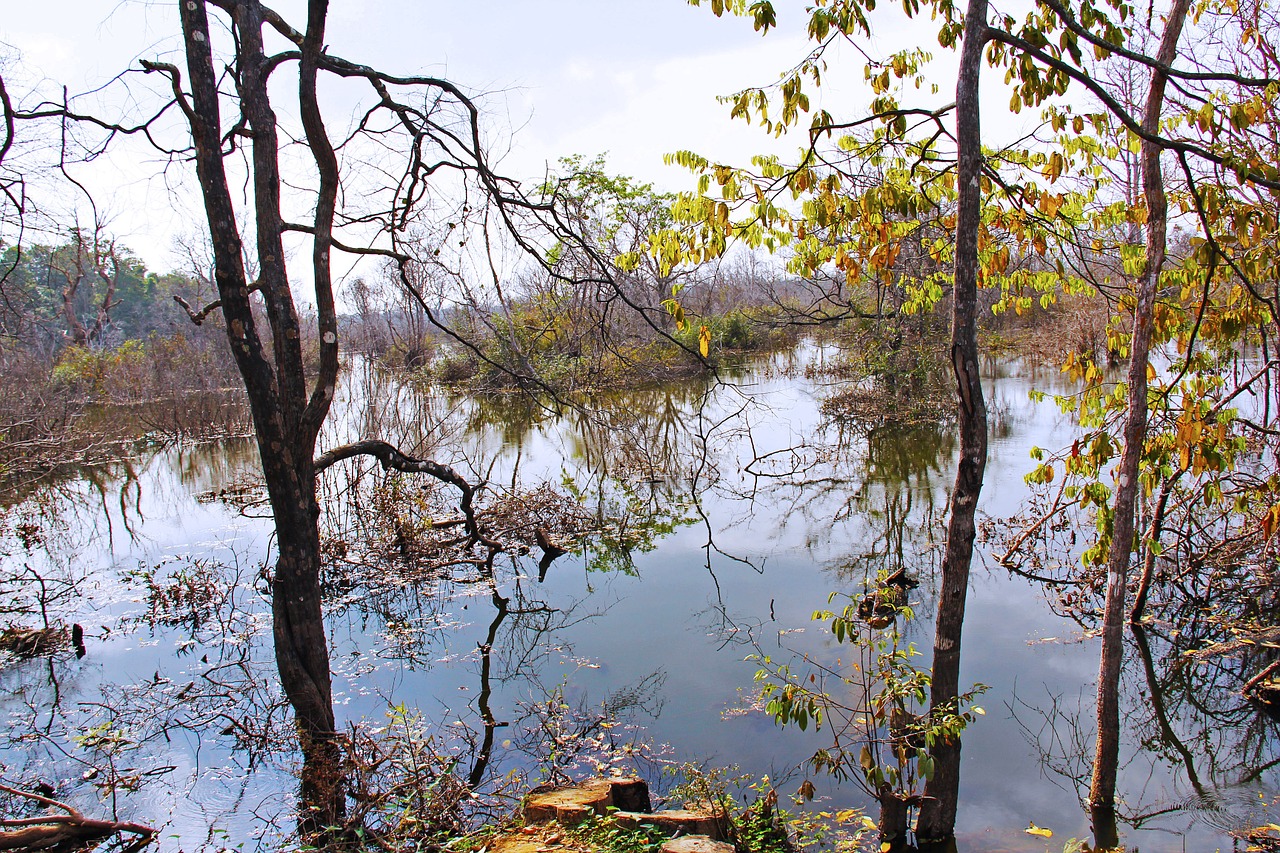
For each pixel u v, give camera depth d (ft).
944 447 55.77
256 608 32.55
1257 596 26.91
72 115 19.69
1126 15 17.62
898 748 16.07
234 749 21.68
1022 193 17.60
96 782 20.11
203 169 18.26
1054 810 17.76
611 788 17.51
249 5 19.38
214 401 79.77
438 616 31.76
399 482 39.88
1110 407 18.65
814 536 39.32
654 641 27.99
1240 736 20.76
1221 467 17.30
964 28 15.01
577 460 60.34
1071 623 27.76
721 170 17.53
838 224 18.28
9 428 58.03
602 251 27.68
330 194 21.16
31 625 30.89
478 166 24.09
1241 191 19.69
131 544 42.34
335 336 20.72
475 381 84.64
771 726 21.62
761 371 99.50
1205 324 18.83
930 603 29.71
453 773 19.61
